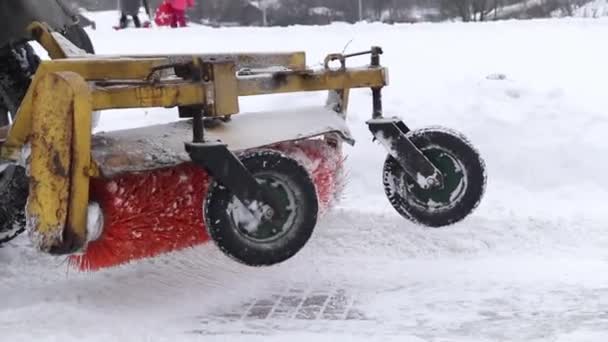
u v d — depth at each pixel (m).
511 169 7.27
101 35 12.61
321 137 6.01
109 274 5.76
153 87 4.93
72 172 4.80
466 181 5.68
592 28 11.55
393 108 7.84
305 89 5.49
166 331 5.09
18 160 5.09
